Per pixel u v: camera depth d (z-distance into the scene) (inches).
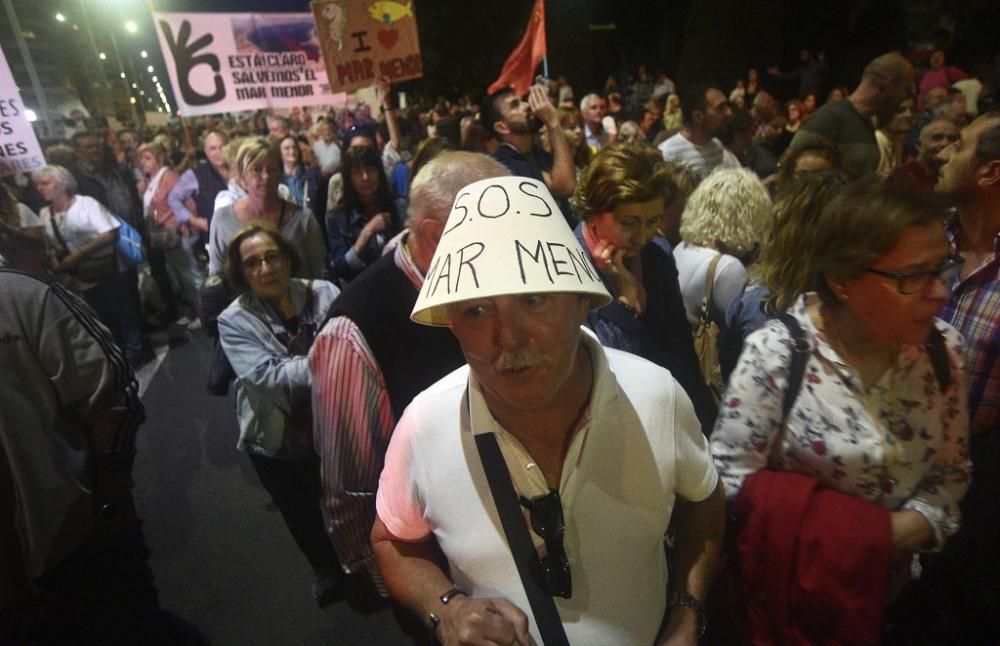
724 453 52.9
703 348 86.0
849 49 537.0
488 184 36.2
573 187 124.5
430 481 40.3
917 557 68.5
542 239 34.1
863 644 47.8
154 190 219.6
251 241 88.0
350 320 56.4
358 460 57.8
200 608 101.0
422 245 53.8
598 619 38.9
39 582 78.0
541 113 122.8
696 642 41.4
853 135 129.6
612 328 69.5
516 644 35.4
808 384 49.7
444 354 58.1
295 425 87.2
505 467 38.0
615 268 70.7
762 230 84.6
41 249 115.0
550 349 33.8
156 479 138.8
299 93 189.8
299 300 95.6
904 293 43.3
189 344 212.2
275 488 92.6
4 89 108.0
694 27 492.4
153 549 116.0
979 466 65.1
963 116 159.9
